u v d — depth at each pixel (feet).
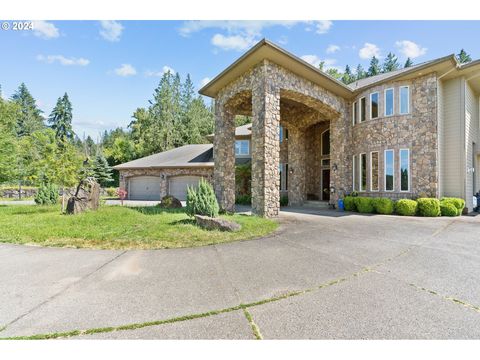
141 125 141.38
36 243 18.86
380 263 14.65
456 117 38.47
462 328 8.30
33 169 49.14
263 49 30.01
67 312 9.20
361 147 44.34
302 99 39.65
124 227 23.85
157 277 12.53
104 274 12.91
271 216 32.48
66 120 181.47
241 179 66.44
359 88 43.60
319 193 59.16
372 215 35.37
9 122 52.65
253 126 34.19
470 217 33.37
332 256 15.97
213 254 16.33
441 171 38.22
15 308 9.48
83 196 35.83
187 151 85.81
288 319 8.80
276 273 13.08
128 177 80.48
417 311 9.31
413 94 38.63
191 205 26.78
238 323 8.58
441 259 15.40
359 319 8.79
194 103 155.12
